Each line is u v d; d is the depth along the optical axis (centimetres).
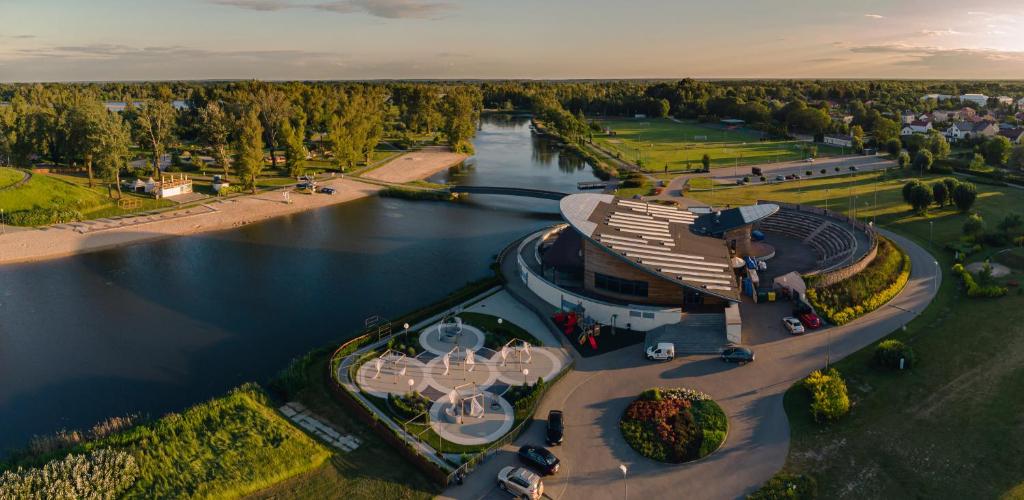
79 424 5584
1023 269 8150
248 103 18650
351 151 17138
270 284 8994
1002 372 5559
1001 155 16275
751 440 4869
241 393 5688
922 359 5884
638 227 8094
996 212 11381
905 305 7200
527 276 8100
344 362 6238
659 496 4294
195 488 4481
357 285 8938
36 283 9075
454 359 6288
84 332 7412
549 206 14162
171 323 7650
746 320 6888
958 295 7412
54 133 15450
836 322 6712
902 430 4853
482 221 12700
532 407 5372
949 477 4306
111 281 9144
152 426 5244
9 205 12175
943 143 17425
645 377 5862
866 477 4362
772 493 4191
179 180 14725
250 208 13412
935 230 10375
